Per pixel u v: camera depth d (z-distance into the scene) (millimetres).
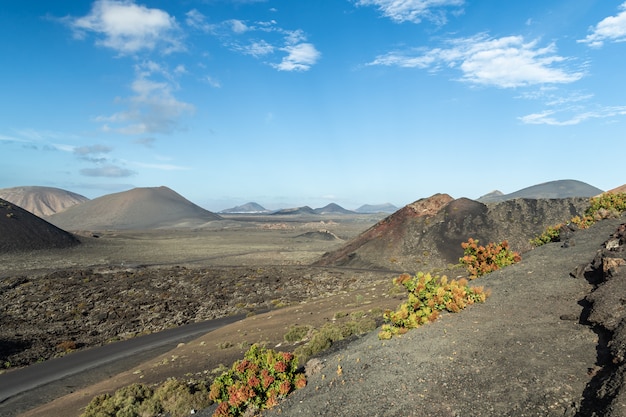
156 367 23781
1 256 120688
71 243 152750
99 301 57812
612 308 8953
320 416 8562
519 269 16391
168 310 53031
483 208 96938
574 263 14969
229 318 47438
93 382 26266
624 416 5227
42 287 64562
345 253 97812
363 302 27594
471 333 10234
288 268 87500
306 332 21812
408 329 11914
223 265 105875
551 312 10773
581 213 90000
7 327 45312
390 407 7828
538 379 7301
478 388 7578
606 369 6914
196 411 14086
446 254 83000
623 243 13516
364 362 10555
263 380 10547
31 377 29344
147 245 171875
